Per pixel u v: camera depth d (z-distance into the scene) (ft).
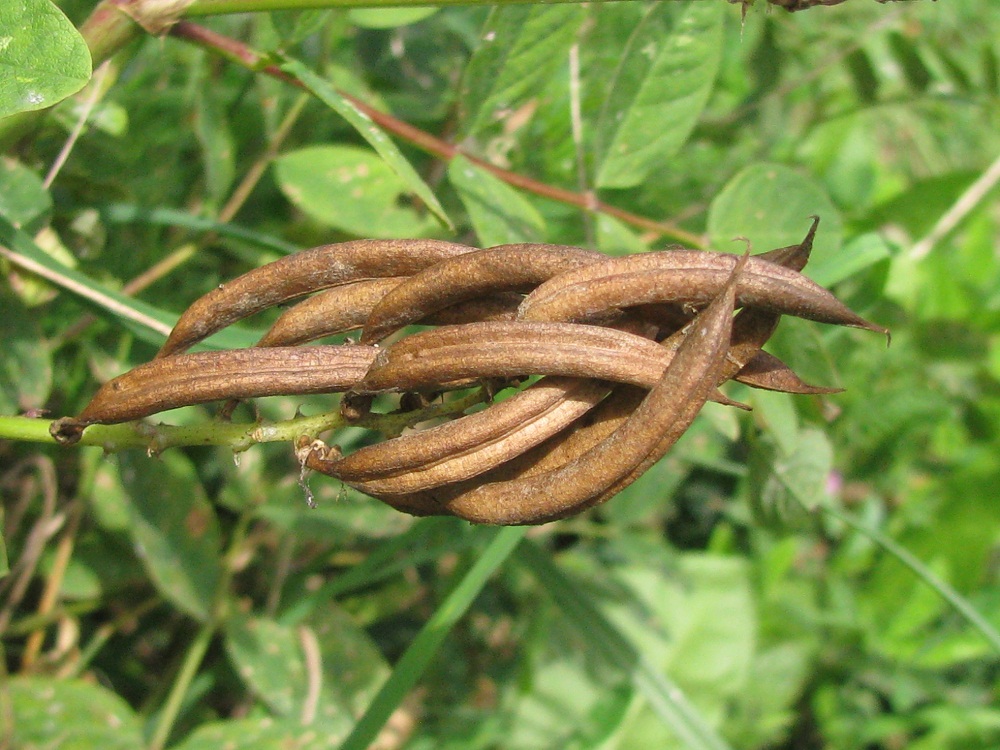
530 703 0.87
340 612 0.74
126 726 0.65
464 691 0.88
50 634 0.78
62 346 0.71
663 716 0.77
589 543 0.96
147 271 0.73
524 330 0.34
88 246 0.68
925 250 0.96
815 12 0.94
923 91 0.92
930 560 1.00
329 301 0.38
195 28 0.56
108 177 0.68
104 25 0.51
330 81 0.73
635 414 0.33
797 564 1.00
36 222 0.59
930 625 0.99
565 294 0.34
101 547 0.75
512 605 0.92
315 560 0.79
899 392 0.98
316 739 0.68
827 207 0.63
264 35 0.62
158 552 0.69
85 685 0.65
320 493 0.75
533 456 0.36
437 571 0.89
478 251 0.36
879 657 0.97
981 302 1.06
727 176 0.85
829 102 0.96
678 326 0.35
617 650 0.77
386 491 0.36
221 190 0.73
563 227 0.76
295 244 0.80
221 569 0.72
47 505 0.70
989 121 1.07
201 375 0.36
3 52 0.42
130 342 0.70
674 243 0.80
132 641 0.81
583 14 0.59
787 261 0.35
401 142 0.78
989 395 1.03
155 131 0.72
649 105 0.64
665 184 0.82
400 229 0.67
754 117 0.91
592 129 0.72
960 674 0.98
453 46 0.86
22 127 0.53
